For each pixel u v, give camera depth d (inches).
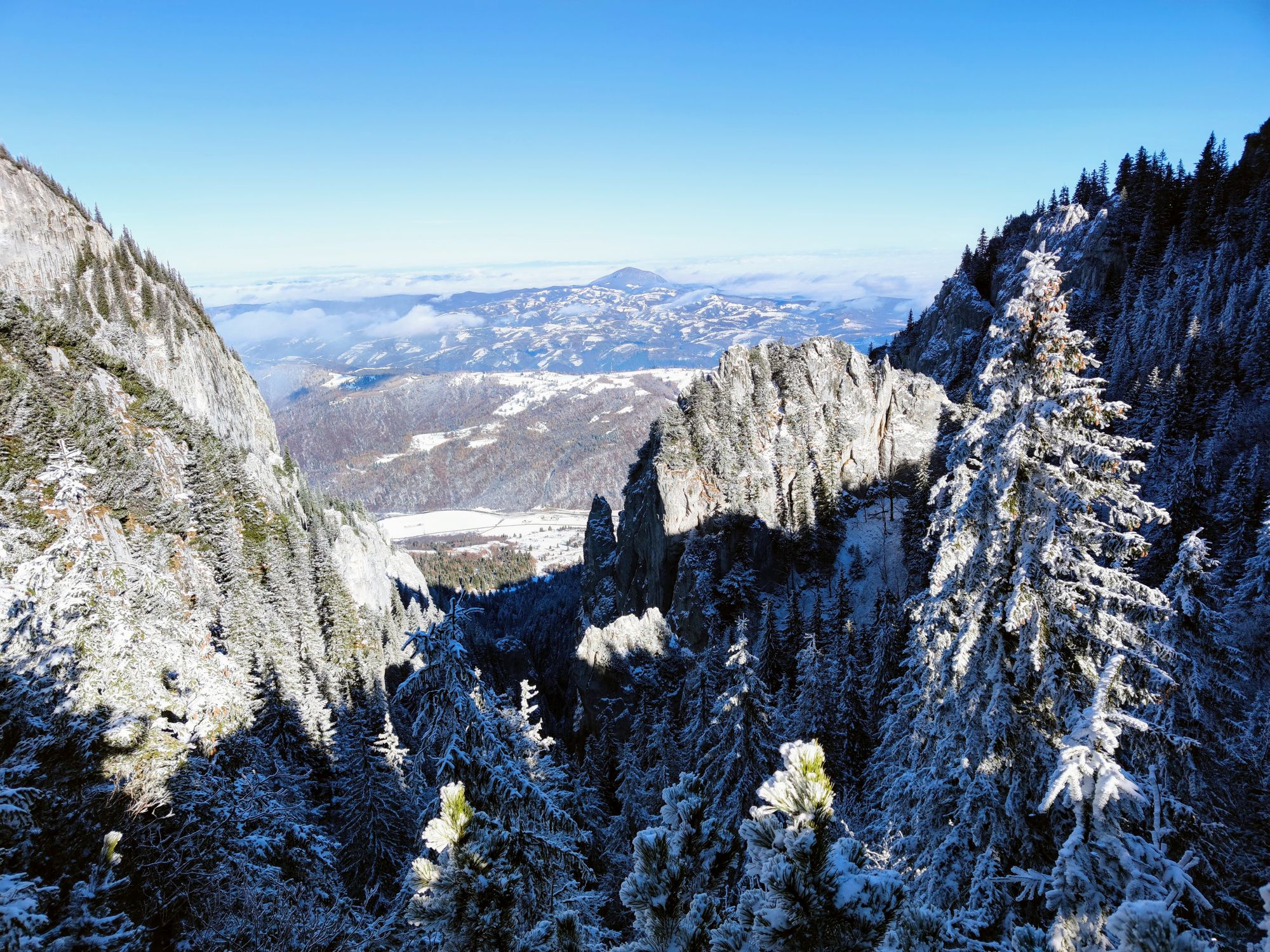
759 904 176.4
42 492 1695.4
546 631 5152.6
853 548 3036.4
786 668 2193.7
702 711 1615.4
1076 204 5036.9
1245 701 827.4
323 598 3041.3
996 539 546.3
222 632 2039.9
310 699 1775.3
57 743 524.1
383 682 2942.9
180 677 885.8
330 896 794.8
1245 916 424.8
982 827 535.2
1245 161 4635.8
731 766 1019.3
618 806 1765.5
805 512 2997.0
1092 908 312.8
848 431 3299.7
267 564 2763.3
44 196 4704.7
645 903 210.8
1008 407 533.3
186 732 750.5
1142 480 2516.0
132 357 4200.3
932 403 3486.7
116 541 1887.3
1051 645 518.6
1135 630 491.2
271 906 621.0
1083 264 4559.5
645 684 2436.0
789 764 179.2
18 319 2319.1
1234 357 2918.3
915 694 714.2
